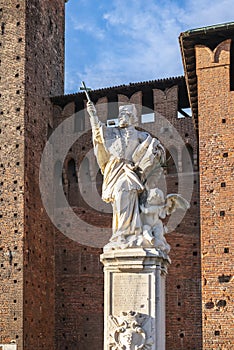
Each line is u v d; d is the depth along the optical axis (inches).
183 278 1937.7
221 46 1524.4
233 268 1405.0
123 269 897.5
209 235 1437.0
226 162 1464.1
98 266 2055.9
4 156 2017.7
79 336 2026.3
